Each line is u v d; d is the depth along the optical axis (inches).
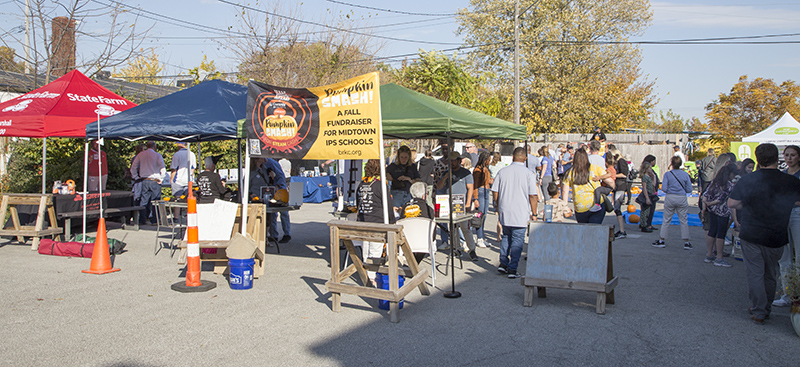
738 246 337.7
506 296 249.0
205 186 321.7
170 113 318.7
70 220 402.0
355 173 392.5
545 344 185.2
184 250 298.5
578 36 1344.7
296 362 168.2
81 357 170.6
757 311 207.9
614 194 427.5
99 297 240.8
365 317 215.3
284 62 1066.1
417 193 278.8
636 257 343.9
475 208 373.7
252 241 257.6
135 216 449.1
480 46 1268.5
